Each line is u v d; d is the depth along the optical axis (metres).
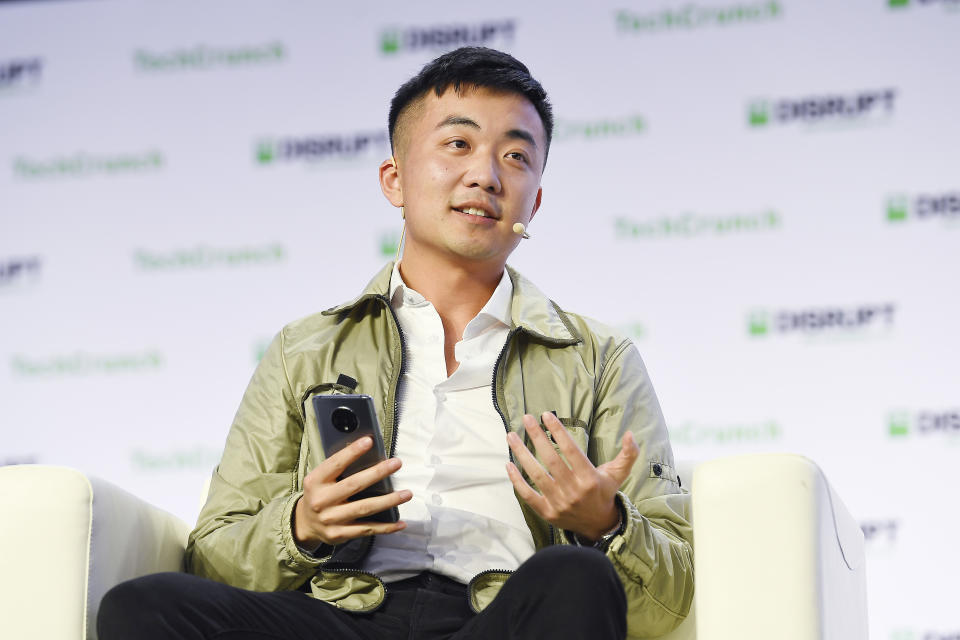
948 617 7.34
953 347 7.66
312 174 8.49
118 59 8.76
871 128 7.96
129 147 8.65
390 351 4.05
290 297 8.38
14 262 8.56
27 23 8.87
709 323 7.91
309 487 3.33
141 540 3.63
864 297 7.79
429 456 3.84
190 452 8.27
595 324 4.27
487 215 4.09
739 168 8.04
